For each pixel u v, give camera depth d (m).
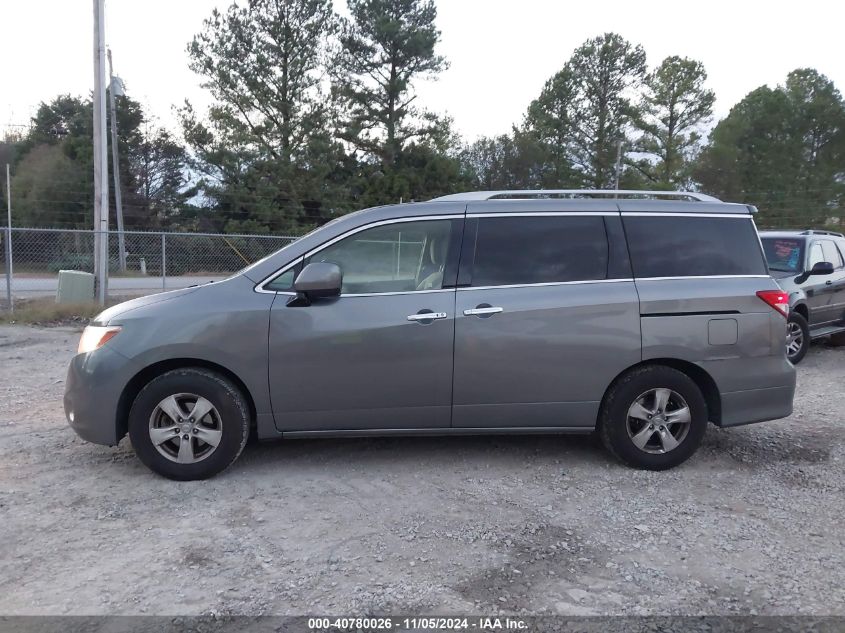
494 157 55.62
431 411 4.83
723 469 5.13
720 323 4.98
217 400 4.64
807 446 5.69
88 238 19.47
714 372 5.00
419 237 4.91
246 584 3.45
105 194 15.34
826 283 9.87
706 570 3.64
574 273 4.93
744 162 53.00
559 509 4.37
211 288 4.76
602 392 4.91
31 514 4.20
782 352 5.14
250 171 41.84
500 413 4.88
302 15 41.09
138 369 4.60
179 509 4.30
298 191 42.41
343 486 4.69
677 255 5.07
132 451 5.32
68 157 47.16
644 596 3.39
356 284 4.80
